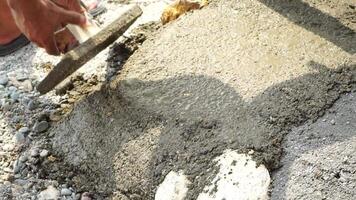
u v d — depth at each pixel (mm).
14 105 2328
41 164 2150
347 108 1976
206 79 2094
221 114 1986
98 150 2082
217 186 1823
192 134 1966
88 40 1927
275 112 1958
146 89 2119
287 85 2027
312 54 2127
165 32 2324
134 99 2100
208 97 2041
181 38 2270
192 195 1850
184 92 2076
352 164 1829
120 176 2008
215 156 1896
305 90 2012
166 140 1979
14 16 1841
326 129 1921
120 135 2062
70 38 1985
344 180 1802
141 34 2389
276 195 1797
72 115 2201
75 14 1924
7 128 2270
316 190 1788
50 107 2295
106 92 2184
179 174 1897
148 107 2062
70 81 2328
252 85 2045
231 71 2104
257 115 1959
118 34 2002
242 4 2352
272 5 2334
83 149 2113
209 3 2400
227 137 1925
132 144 2023
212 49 2197
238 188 1791
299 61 2105
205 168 1883
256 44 2188
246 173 1819
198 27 2295
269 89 2021
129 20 2016
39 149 2180
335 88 2025
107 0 2629
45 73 2422
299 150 1882
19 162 2156
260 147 1877
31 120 2271
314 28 2229
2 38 2434
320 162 1843
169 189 1876
